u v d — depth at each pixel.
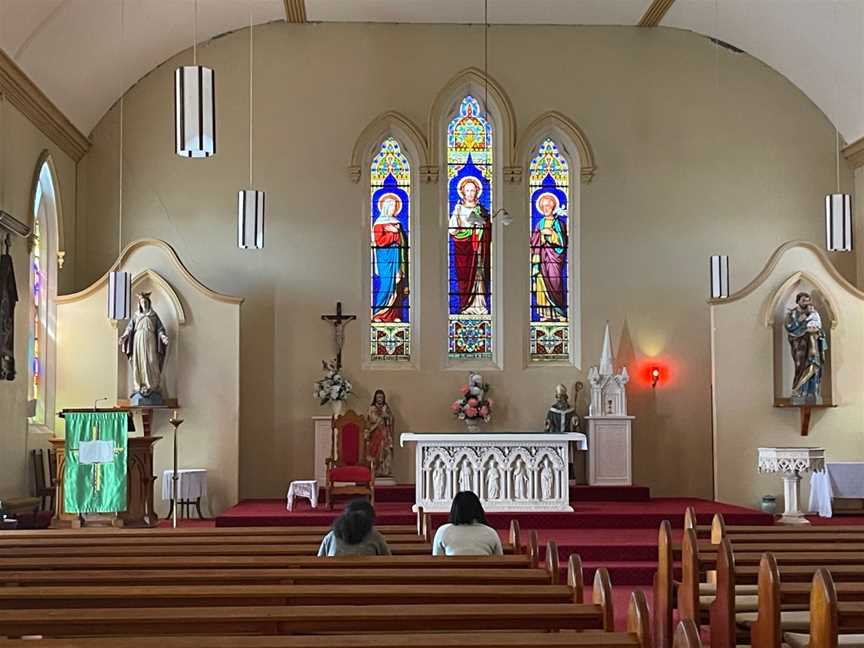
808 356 18.17
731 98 20.08
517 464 15.91
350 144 19.78
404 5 19.02
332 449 17.53
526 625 4.52
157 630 4.41
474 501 8.47
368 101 19.81
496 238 19.92
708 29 19.83
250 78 19.78
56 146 18.06
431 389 19.52
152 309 17.88
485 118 20.09
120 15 16.78
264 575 6.14
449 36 19.97
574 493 18.36
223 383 18.09
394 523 15.79
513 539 8.25
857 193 19.86
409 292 19.89
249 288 19.50
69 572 6.32
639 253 19.88
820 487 17.56
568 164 20.14
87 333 17.95
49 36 15.80
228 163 19.66
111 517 15.27
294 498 17.72
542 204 20.11
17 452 15.88
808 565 7.46
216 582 6.13
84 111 18.78
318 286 19.56
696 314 19.83
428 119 19.83
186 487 17.23
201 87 11.01
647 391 19.64
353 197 19.73
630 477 18.78
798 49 19.06
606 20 19.81
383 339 19.80
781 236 19.98
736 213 19.98
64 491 14.95
